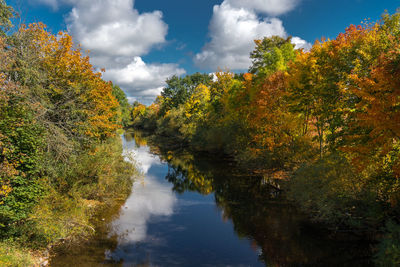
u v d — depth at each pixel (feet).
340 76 48.49
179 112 207.62
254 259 32.96
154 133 261.44
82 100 54.54
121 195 58.54
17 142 30.37
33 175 34.17
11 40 40.78
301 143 69.51
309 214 46.29
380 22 43.98
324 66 52.70
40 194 34.17
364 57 42.06
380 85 30.40
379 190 37.06
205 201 57.62
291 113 67.00
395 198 33.60
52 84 50.21
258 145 88.79
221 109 136.87
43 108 39.09
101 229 41.27
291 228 41.14
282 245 35.91
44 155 38.04
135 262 31.73
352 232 38.29
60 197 40.68
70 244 35.53
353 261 30.83
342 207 39.65
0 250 26.89
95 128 59.57
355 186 38.37
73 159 46.19
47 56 50.16
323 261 31.19
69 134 49.34
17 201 30.35
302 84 56.90
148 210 51.31
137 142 181.16
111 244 36.37
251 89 91.71
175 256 33.58
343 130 44.60
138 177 71.61
